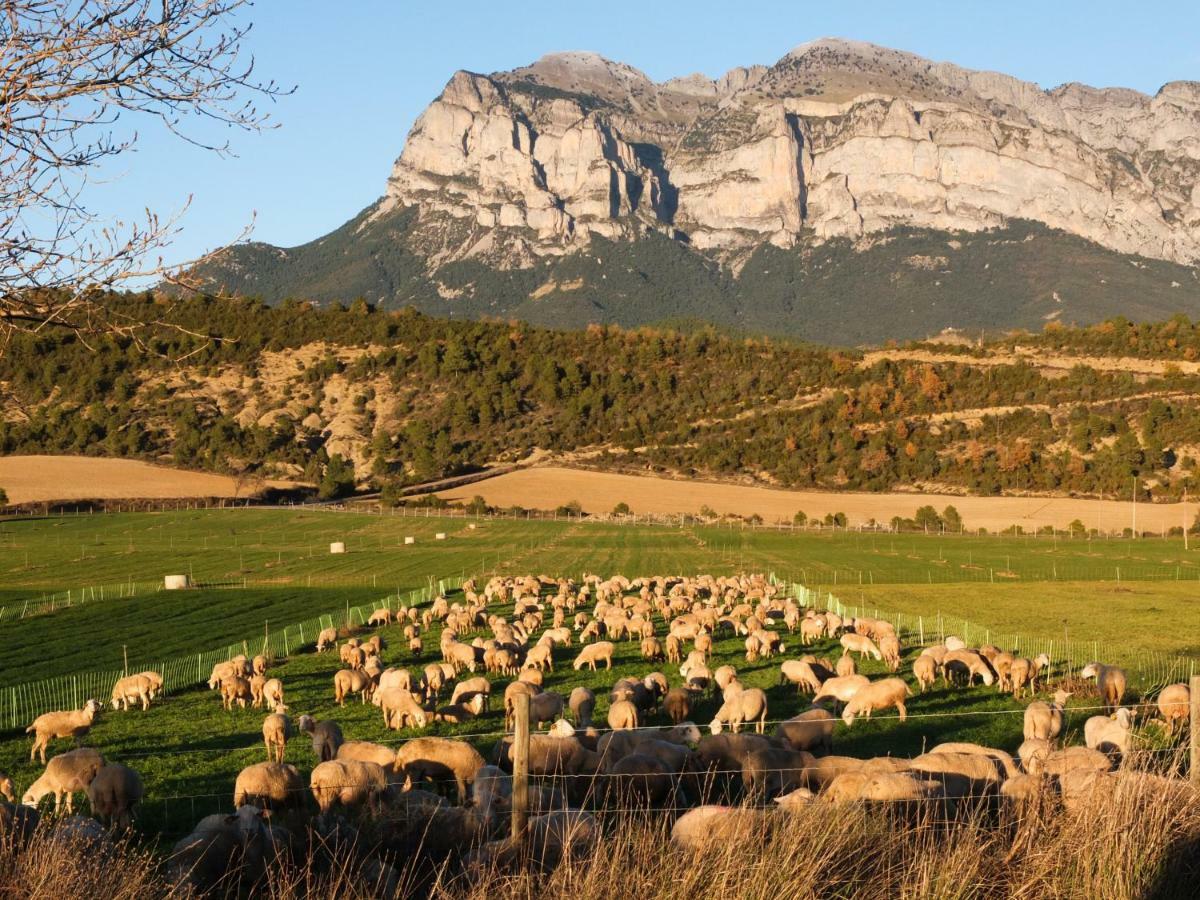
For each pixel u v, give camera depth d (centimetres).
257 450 14888
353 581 6812
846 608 5003
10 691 3048
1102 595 6006
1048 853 1016
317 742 2052
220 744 2333
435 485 13700
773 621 4503
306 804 1552
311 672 3434
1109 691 2605
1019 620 4800
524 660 3484
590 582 6288
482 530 10988
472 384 17750
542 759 1688
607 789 1509
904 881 984
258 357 18225
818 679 2903
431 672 2898
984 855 1033
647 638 3666
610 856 1003
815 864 975
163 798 1819
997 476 13188
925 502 12562
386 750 1753
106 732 2480
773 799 1319
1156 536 10800
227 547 9256
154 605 5341
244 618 4841
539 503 12962
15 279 856
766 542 10088
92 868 1004
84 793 1825
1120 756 1638
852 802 1123
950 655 2981
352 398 17138
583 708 2408
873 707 2445
